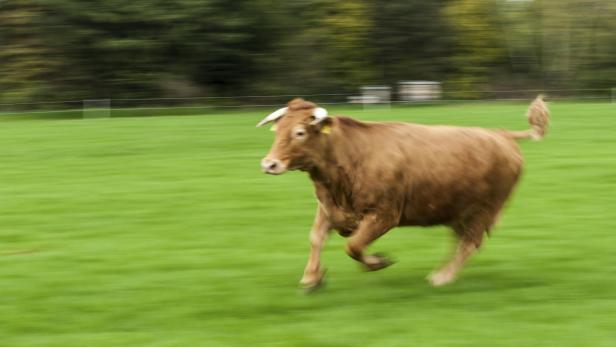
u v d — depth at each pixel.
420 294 10.48
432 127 10.62
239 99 49.00
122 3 47.69
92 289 10.77
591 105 39.09
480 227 10.85
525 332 9.01
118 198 16.73
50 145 25.14
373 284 10.95
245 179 18.62
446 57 54.09
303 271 11.59
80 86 48.81
